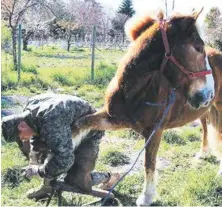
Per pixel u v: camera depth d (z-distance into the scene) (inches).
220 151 223.9
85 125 163.3
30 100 159.2
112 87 172.7
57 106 150.2
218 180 203.2
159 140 176.7
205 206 183.9
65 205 174.9
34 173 155.3
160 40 167.6
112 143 267.4
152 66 167.8
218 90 211.3
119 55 839.1
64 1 1035.3
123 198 186.1
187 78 168.4
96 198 182.5
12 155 222.8
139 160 238.1
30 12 864.3
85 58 772.0
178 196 189.3
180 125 191.8
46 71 509.0
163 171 221.8
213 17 669.3
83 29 1093.8
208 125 227.1
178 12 172.7
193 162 237.1
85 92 427.2
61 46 1107.3
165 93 172.1
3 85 407.8
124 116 171.2
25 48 921.5
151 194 178.7
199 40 165.9
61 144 147.6
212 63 204.7
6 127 151.1
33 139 161.0
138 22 176.9
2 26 613.9
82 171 165.6
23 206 172.7
